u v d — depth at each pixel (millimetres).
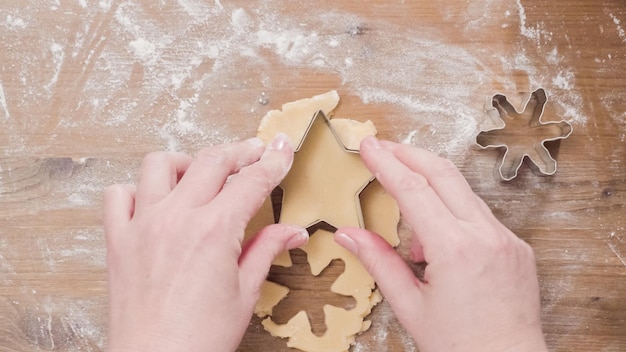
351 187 564
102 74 584
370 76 583
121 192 528
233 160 522
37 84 584
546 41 585
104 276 583
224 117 583
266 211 570
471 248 496
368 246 525
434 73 584
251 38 583
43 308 583
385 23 583
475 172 584
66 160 584
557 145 586
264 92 583
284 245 528
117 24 584
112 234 514
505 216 585
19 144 584
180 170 538
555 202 586
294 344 580
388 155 520
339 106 584
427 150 562
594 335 584
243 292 509
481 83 585
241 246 532
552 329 585
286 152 529
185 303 491
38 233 584
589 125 586
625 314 584
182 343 489
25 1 584
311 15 583
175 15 584
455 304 495
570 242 585
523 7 584
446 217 500
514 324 500
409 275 517
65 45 584
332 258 578
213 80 583
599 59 584
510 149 586
